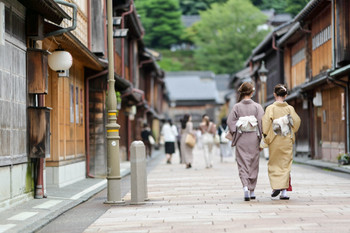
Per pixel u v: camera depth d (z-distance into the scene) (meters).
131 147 10.58
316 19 25.58
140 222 8.23
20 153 10.33
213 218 8.30
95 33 17.84
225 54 86.56
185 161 22.11
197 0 109.81
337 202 9.81
